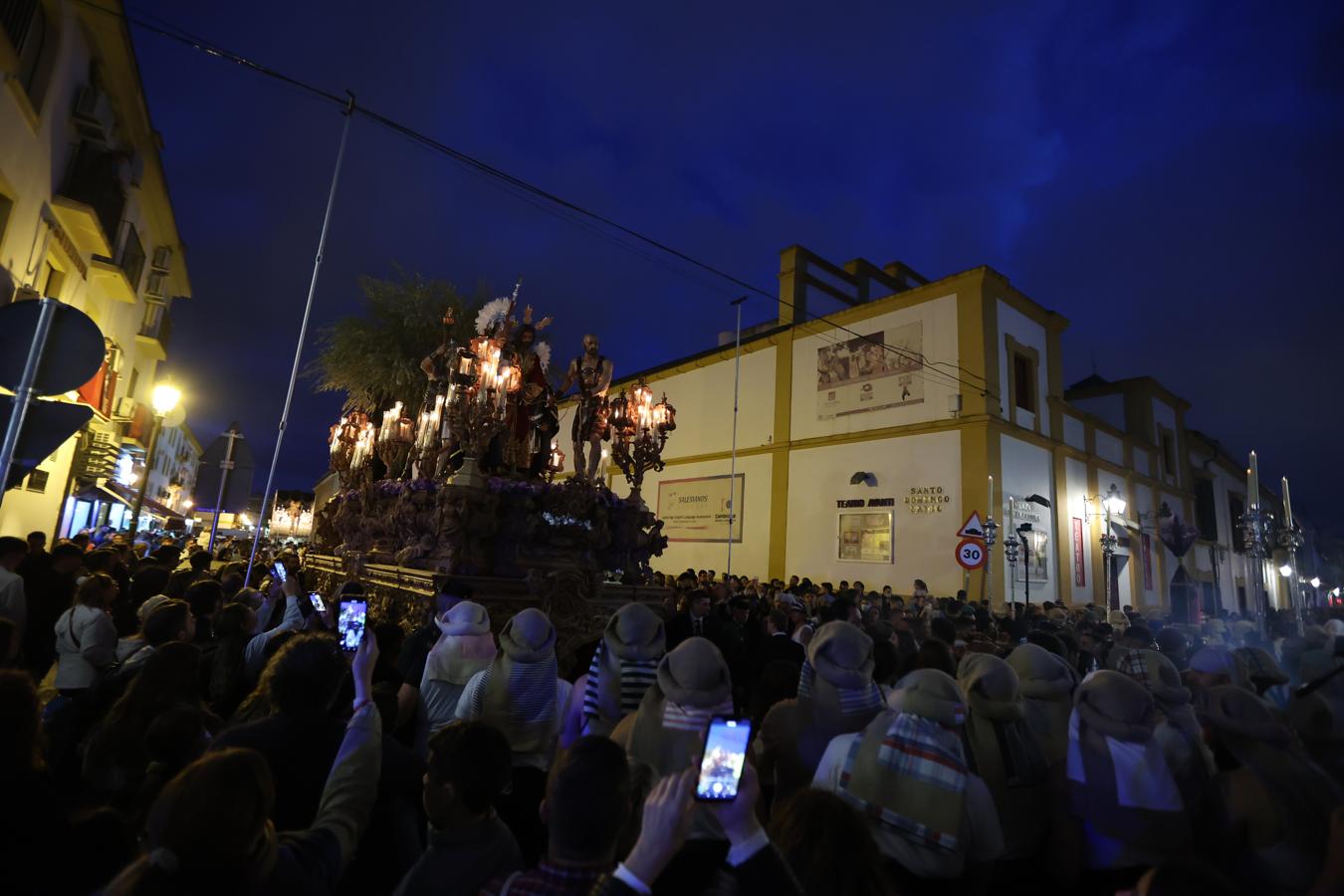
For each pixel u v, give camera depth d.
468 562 9.27
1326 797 2.78
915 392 22.33
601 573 10.71
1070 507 24.33
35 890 2.23
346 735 2.70
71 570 6.98
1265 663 5.41
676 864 2.28
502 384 9.70
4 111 9.88
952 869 2.69
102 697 4.34
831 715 3.49
